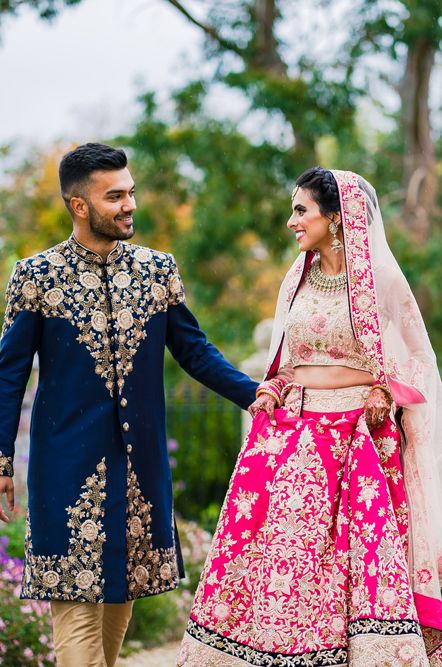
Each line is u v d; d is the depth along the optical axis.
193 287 15.44
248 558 4.00
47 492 3.97
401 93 16.53
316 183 4.07
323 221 4.08
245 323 15.59
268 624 3.83
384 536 3.80
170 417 10.80
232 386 4.29
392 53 15.27
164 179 15.54
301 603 3.83
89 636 3.93
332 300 4.09
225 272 15.63
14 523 6.98
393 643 3.66
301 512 3.90
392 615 3.70
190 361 4.34
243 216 14.96
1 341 4.07
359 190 4.09
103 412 4.02
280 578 3.86
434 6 15.23
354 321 4.00
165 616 7.07
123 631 4.27
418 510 4.04
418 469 4.08
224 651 3.96
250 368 7.79
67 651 3.90
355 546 3.83
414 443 4.10
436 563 4.02
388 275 4.10
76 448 3.97
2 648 5.55
